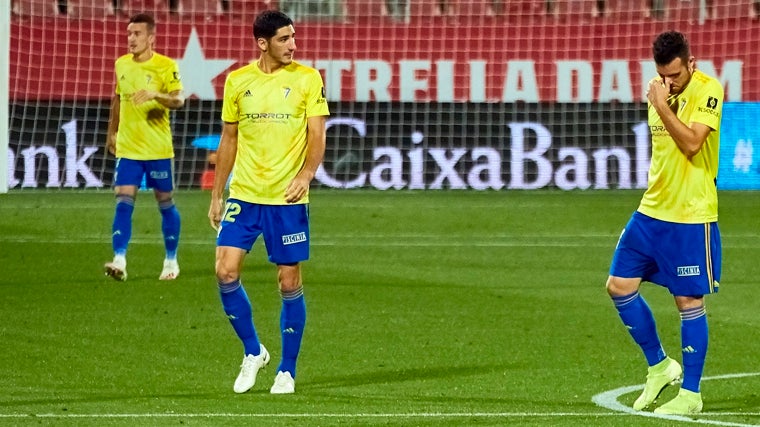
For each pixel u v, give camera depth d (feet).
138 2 233.35
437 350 102.47
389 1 232.53
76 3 231.30
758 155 220.64
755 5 225.56
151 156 137.80
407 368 94.68
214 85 232.32
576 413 76.59
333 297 129.59
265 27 83.46
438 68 231.50
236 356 99.30
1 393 82.74
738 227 184.96
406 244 170.91
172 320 115.75
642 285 140.36
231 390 85.30
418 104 230.68
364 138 229.25
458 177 227.81
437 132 229.25
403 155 228.63
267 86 84.23
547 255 161.79
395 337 108.47
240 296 84.79
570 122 230.07
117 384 86.99
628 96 230.07
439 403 80.07
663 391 86.28
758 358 99.86
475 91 231.30
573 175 228.22
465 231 182.80
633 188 227.61
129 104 136.98
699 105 77.10
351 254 161.79
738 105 222.69
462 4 232.12
